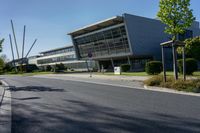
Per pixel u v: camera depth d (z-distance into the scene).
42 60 118.50
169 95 13.48
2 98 15.27
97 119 8.28
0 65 45.84
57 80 34.09
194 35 65.94
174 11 22.09
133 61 59.59
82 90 18.22
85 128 7.22
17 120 8.80
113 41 57.00
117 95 14.39
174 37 23.27
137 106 10.34
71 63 94.75
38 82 30.95
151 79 19.03
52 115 9.36
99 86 21.14
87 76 39.47
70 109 10.40
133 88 18.22
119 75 35.88
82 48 67.88
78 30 62.47
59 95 15.62
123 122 7.68
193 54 34.62
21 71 86.38
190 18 22.48
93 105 11.14
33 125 7.93
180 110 9.14
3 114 10.04
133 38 52.91
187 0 21.95
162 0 22.20
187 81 15.97
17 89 21.72
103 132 6.71
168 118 7.93
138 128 6.92
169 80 17.84
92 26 57.69
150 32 56.25
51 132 7.01
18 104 12.63
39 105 11.90
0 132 7.26
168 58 57.50
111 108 10.15
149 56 57.62
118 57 59.81
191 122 7.34
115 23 54.66
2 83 30.88
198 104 10.27
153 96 13.29
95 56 63.78
